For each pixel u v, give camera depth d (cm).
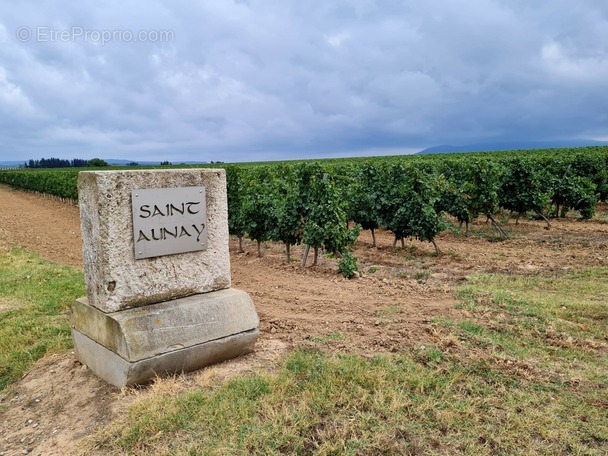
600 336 520
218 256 468
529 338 508
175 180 428
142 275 416
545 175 1641
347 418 345
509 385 400
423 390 383
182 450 317
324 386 383
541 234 1362
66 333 582
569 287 750
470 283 795
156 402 369
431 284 788
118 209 396
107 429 350
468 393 385
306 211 966
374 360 434
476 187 1327
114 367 404
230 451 314
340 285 768
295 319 584
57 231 1689
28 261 1035
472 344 482
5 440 372
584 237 1284
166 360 405
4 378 493
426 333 508
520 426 340
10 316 651
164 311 414
